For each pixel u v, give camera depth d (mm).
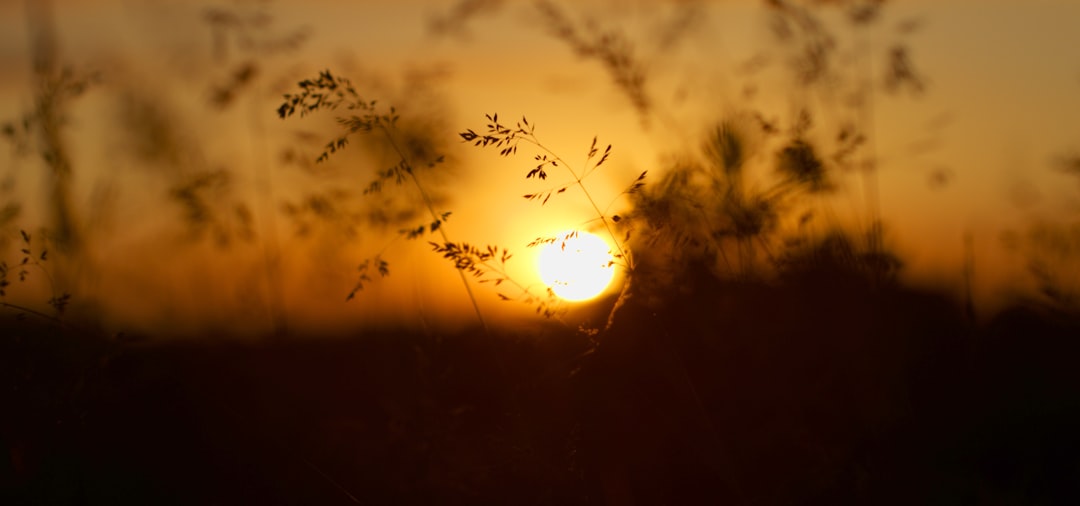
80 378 2764
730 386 2939
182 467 3014
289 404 3492
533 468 2715
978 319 3363
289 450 2926
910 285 3643
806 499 2676
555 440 2721
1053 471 2881
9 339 2980
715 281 3078
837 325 3139
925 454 2914
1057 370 3244
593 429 2594
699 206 3066
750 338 3010
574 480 2678
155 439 3029
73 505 2869
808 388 3021
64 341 2988
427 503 2885
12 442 2930
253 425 3158
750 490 2715
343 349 3889
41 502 2877
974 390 3162
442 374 3092
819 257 3299
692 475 2623
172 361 3379
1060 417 3074
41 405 2852
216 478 2979
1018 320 3447
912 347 3287
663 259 2883
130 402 2990
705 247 3039
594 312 2906
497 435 2855
